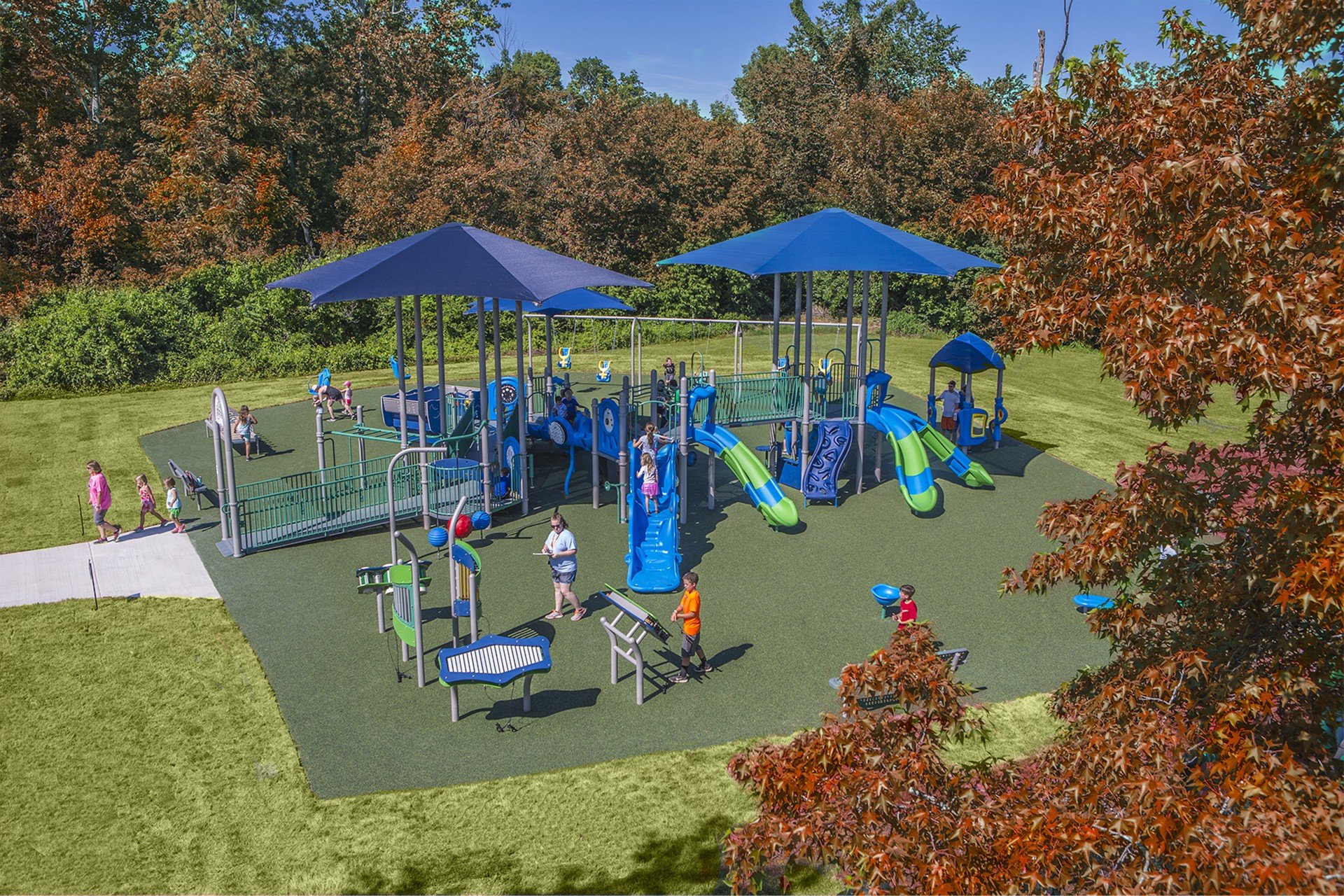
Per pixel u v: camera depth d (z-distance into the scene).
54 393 32.59
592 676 13.39
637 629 14.80
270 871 9.43
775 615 15.54
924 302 52.31
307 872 9.42
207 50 49.34
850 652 14.23
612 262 54.72
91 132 48.56
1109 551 7.10
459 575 13.66
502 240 19.53
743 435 28.59
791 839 5.84
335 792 10.66
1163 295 6.64
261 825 10.11
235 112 47.44
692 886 9.27
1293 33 6.80
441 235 18.48
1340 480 6.05
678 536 19.44
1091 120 8.58
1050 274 8.25
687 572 17.42
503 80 74.00
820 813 5.80
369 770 11.09
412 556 12.48
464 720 12.20
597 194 52.91
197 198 46.16
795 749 6.29
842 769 6.05
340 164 57.34
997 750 11.70
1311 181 6.41
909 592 13.88
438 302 20.31
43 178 43.44
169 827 10.03
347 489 19.22
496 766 11.19
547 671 12.34
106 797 10.52
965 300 51.47
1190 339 6.08
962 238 52.78
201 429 28.05
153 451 25.47
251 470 23.77
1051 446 27.30
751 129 60.72
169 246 44.81
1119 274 7.13
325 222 57.38
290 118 54.31
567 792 10.73
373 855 9.68
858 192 54.78
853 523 20.39
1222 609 7.31
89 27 52.91
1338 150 6.29
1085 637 15.01
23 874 9.29
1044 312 7.62
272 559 17.75
